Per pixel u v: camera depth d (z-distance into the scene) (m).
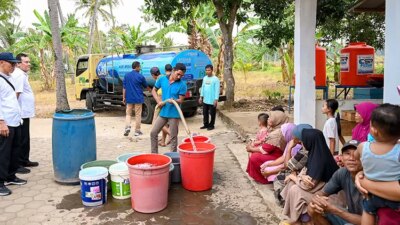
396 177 2.07
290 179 3.59
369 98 6.68
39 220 3.98
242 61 20.14
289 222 3.37
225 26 11.36
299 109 5.98
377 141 2.16
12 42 31.52
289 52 15.91
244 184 5.03
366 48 7.02
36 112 12.41
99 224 3.88
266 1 10.65
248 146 5.15
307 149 3.37
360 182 2.26
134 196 4.14
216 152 6.78
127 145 7.51
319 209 2.82
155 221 3.94
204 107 9.09
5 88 4.67
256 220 3.94
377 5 7.22
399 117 2.02
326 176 3.25
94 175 4.27
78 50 29.47
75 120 4.88
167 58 9.73
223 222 3.90
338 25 11.98
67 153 4.94
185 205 4.35
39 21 19.66
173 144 5.84
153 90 6.22
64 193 4.75
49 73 22.91
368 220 2.28
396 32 3.51
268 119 5.00
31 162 5.93
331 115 4.62
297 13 5.90
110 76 11.48
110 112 12.80
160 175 4.09
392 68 3.58
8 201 4.50
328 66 17.33
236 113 10.50
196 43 15.29
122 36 20.61
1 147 4.62
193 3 11.28
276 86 19.28
